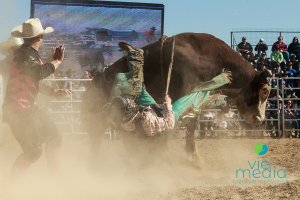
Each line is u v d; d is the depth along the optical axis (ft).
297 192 20.43
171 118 22.68
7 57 21.03
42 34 19.54
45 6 62.54
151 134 22.50
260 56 57.52
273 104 52.03
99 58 63.82
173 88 27.91
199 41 28.60
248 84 29.09
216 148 41.16
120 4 64.34
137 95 25.27
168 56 27.53
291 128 52.06
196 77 28.04
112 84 27.07
